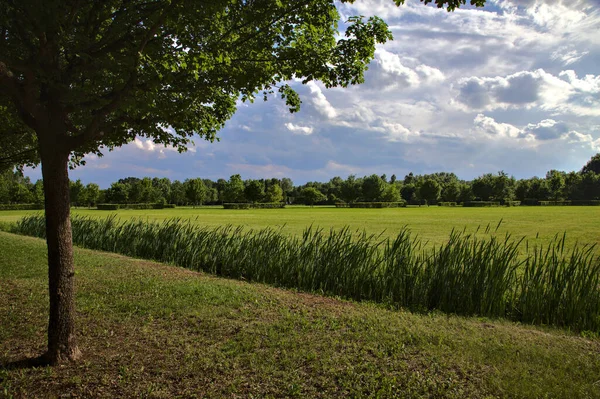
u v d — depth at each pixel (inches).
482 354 170.4
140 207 3193.9
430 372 152.7
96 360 160.2
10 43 155.9
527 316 252.2
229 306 240.7
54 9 131.0
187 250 429.4
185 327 201.9
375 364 158.9
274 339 184.7
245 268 370.3
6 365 155.5
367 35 186.5
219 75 176.1
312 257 335.3
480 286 263.7
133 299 251.8
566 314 243.4
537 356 170.9
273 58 182.7
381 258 323.6
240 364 158.7
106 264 382.9
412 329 202.7
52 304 156.3
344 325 207.5
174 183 4899.1
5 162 407.8
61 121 151.3
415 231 969.5
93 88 179.5
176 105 176.4
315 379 147.3
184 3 140.3
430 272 284.8
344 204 3850.9
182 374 149.8
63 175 152.3
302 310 235.6
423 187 4367.6
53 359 155.4
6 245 494.0
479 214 1908.2
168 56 152.3
